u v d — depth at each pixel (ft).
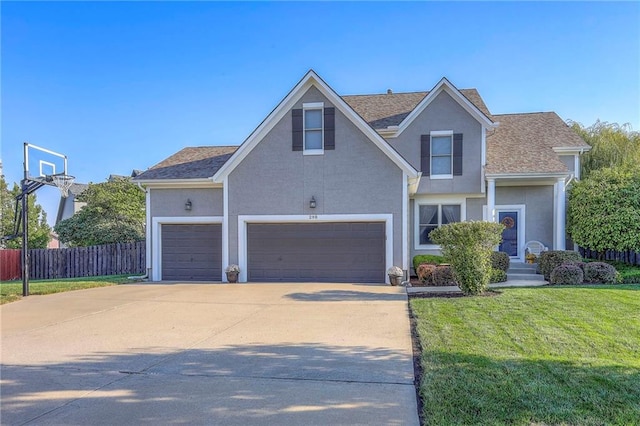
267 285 44.04
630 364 16.52
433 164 53.78
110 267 65.67
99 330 24.44
